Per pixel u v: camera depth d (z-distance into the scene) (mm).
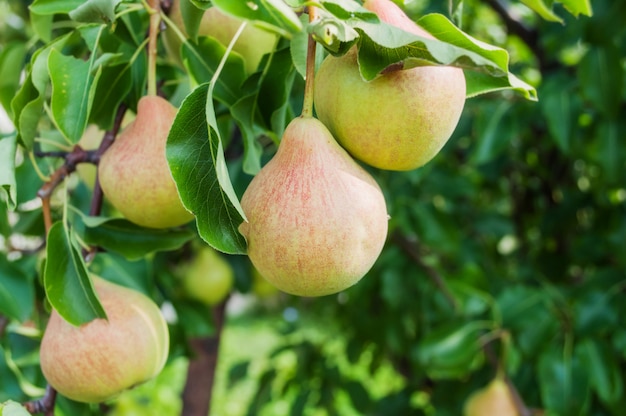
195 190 499
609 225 1214
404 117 511
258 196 507
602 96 957
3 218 819
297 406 1523
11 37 1446
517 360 1048
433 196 1168
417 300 1345
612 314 1009
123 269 810
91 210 639
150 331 599
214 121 491
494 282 1256
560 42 1083
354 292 1425
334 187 503
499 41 1643
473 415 1039
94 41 596
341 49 496
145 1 596
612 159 1021
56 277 585
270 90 604
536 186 1524
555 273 1316
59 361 583
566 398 975
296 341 1700
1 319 806
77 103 579
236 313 5656
